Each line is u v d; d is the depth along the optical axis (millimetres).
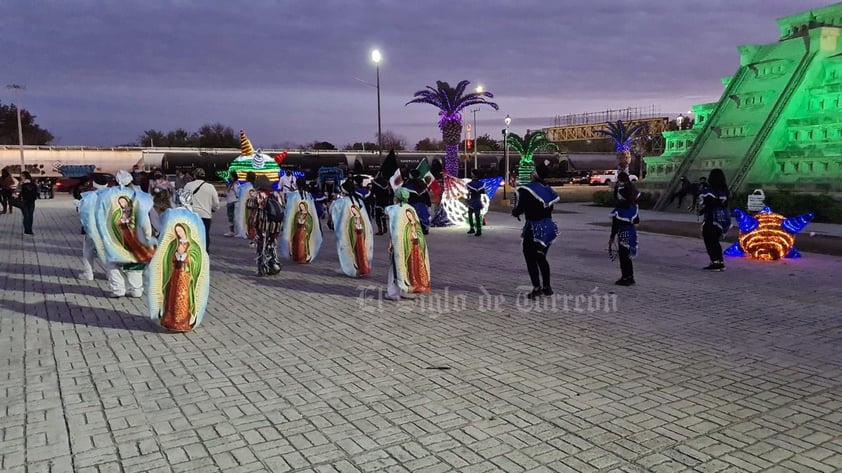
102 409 4582
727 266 10938
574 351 5977
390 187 16812
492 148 89688
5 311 7699
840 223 18469
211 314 7590
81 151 54875
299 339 6461
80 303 8172
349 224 10133
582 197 35781
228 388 5016
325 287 9336
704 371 5367
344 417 4414
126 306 8008
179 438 4086
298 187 11711
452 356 5844
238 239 15727
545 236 8211
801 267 10781
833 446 3922
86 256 9766
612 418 4371
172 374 5363
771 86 24000
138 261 8359
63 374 5359
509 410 4523
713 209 10336
